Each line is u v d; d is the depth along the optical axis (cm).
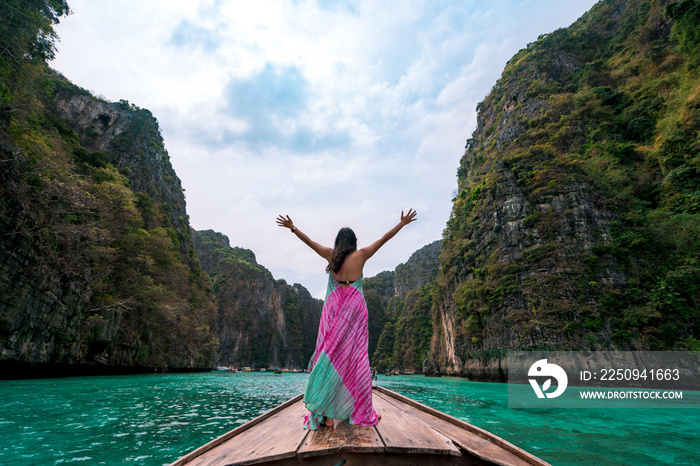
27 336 1595
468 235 3853
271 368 12812
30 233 1602
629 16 5472
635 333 2102
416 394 1454
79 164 3481
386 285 18350
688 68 3206
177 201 7838
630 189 2888
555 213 2794
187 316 4300
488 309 2870
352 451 150
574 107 4391
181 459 151
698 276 2119
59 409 686
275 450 158
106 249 2175
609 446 455
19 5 1847
